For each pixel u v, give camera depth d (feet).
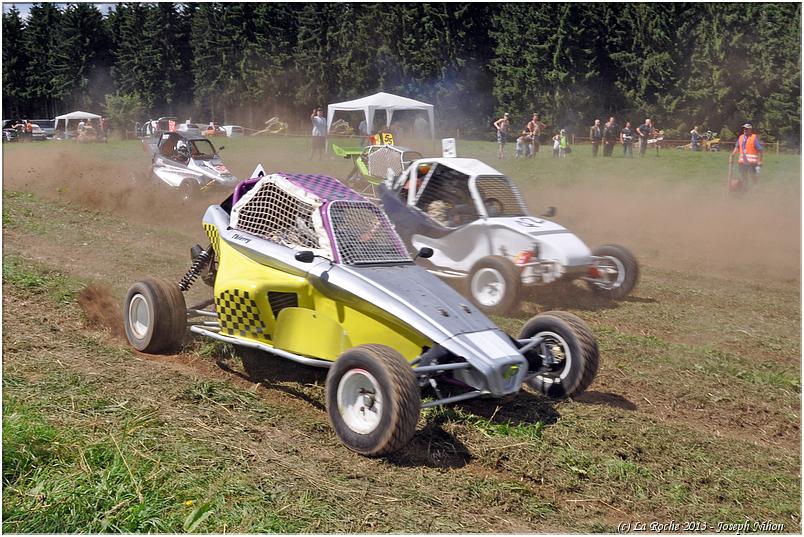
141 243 41.04
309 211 20.59
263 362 22.31
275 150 109.29
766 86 197.57
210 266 24.08
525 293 34.96
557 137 102.78
